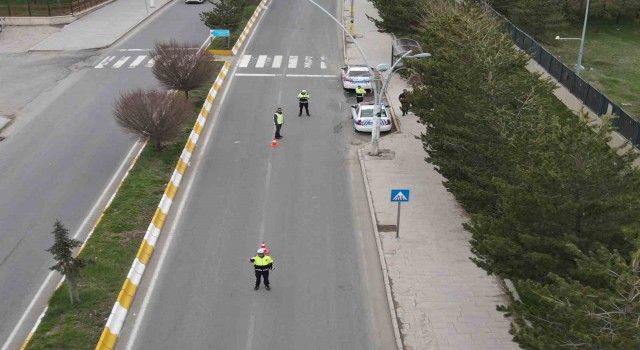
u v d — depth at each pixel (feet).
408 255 74.64
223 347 60.23
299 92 133.90
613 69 149.07
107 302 65.16
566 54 161.38
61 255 62.03
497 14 153.69
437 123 79.36
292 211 85.81
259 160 101.35
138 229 79.46
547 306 53.16
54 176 95.09
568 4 180.65
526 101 74.02
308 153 104.32
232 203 87.71
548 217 50.55
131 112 99.86
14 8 192.03
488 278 70.03
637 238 44.73
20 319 64.23
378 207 85.92
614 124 93.91
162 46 125.08
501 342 60.08
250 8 203.41
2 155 101.81
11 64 147.95
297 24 189.67
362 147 106.42
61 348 58.29
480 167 72.59
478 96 74.59
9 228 80.89
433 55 98.37
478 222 59.77
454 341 60.29
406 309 64.90
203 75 123.34
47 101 124.98
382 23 162.09
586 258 44.06
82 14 191.31
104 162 100.01
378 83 136.67
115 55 154.92
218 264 73.61
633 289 39.91
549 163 51.85
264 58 156.66
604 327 41.04
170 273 71.72
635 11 188.24
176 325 63.16
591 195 50.85
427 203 86.99
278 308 65.92
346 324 63.52
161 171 96.22
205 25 173.68
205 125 115.24
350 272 72.28
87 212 85.35
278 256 75.10
